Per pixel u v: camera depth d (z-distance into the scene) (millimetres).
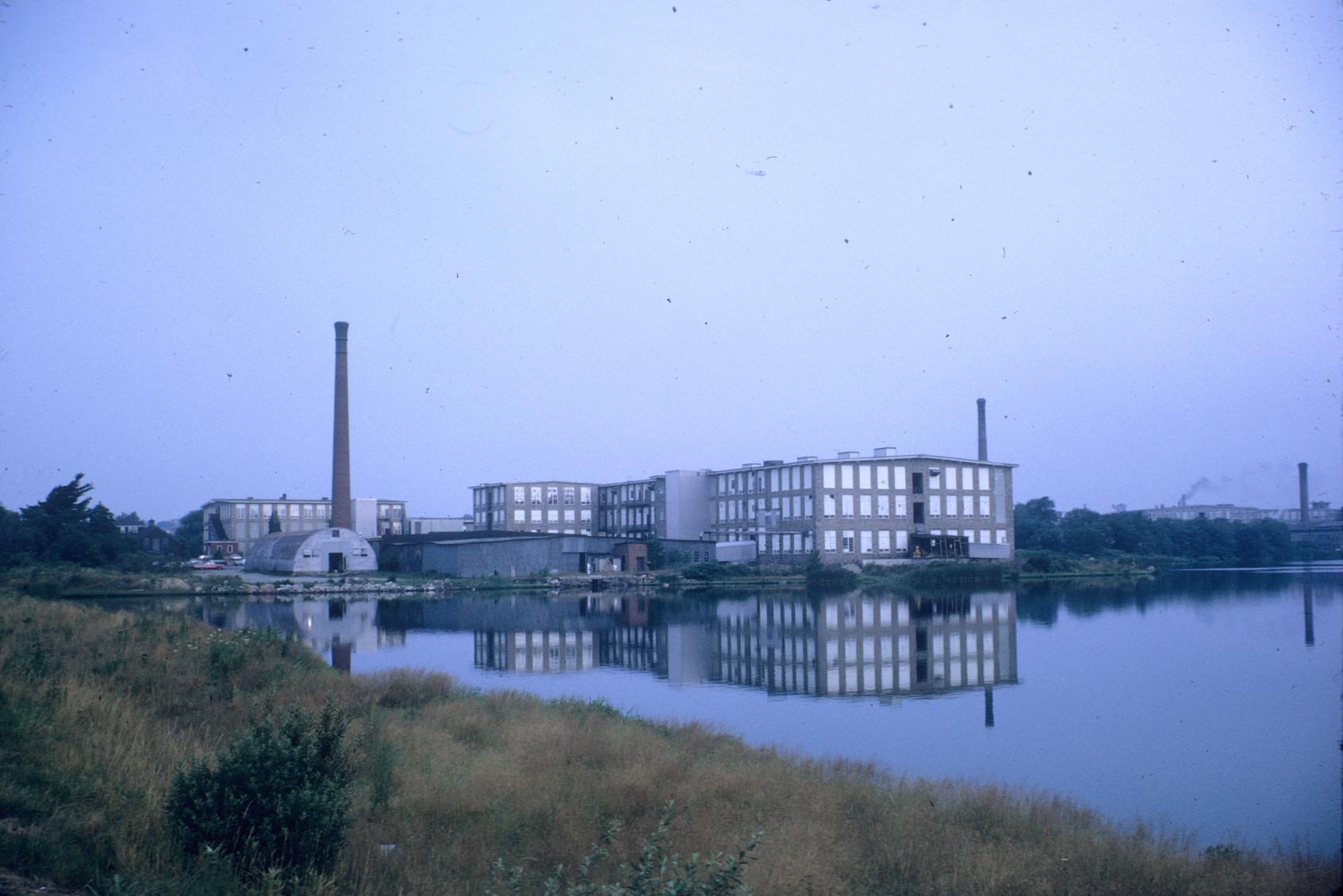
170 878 9039
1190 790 17859
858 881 10984
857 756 20312
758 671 33844
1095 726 23703
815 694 28812
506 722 19391
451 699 22609
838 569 84562
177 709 17797
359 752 14633
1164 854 12422
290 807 10031
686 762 16109
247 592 74375
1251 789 17922
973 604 62031
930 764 19812
